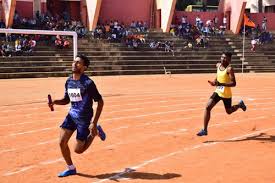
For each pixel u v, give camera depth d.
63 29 36.31
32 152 8.31
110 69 34.59
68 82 6.62
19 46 32.50
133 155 7.99
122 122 11.76
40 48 33.84
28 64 31.86
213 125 11.19
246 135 9.83
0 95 19.02
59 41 34.34
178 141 9.20
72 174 6.74
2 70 30.48
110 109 14.41
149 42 39.03
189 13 45.88
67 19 39.81
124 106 15.21
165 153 8.12
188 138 9.50
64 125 6.65
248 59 40.22
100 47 36.38
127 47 37.19
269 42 43.34
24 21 36.09
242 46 41.75
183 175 6.62
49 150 8.47
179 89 22.11
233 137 9.61
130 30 39.94
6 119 12.44
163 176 6.59
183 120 12.07
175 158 7.71
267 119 12.17
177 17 45.50
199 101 16.67
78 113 6.52
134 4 44.16
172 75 34.09
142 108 14.67
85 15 41.28
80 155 8.01
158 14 43.50
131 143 9.04
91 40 36.50
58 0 41.75
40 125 11.37
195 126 11.09
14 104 15.90
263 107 14.89
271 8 50.41
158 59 37.03
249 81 27.83
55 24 36.44
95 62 34.38
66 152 6.68
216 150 8.30
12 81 27.38
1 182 6.43
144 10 44.56
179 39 40.53
